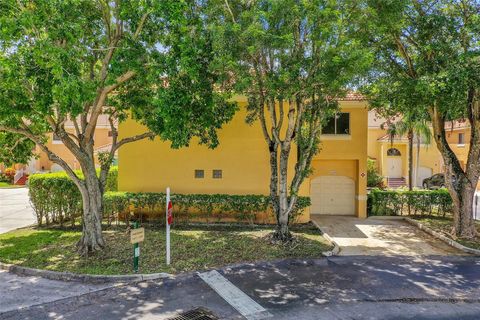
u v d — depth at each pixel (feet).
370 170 89.56
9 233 41.11
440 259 33.12
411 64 40.37
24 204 68.64
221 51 29.14
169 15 26.50
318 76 28.84
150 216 47.80
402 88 37.24
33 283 26.58
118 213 47.19
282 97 29.96
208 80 31.71
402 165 104.78
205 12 31.04
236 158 48.96
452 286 26.30
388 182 100.83
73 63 24.73
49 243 36.29
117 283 26.48
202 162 49.16
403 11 33.76
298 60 29.71
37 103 25.00
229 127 48.91
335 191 56.44
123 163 49.60
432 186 89.61
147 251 33.35
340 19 28.71
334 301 23.49
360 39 32.89
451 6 37.45
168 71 28.17
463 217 40.65
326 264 31.22
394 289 25.66
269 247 35.53
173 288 25.48
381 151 104.47
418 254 34.81
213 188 49.19
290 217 45.93
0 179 116.88
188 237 38.91
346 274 28.71
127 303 23.03
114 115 40.70
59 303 23.06
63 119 30.86
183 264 30.12
